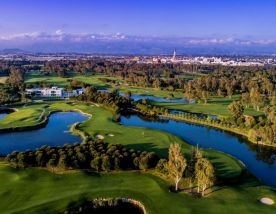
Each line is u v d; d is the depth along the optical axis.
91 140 113.00
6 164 93.81
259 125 147.62
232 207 74.56
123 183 84.81
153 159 94.25
